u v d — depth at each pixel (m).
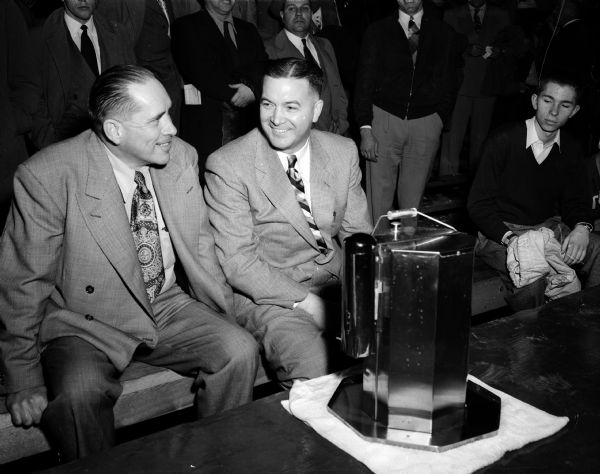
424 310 1.02
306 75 1.85
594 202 2.96
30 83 3.02
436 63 3.59
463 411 1.09
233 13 4.00
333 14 4.39
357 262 1.02
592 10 4.50
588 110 4.52
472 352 1.42
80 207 1.71
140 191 1.87
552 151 2.67
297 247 2.06
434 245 1.04
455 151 4.57
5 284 1.69
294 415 1.15
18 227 1.70
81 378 1.61
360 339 1.06
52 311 1.78
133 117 1.69
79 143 1.78
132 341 1.79
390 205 3.92
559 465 1.01
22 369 1.70
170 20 3.63
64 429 1.62
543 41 4.89
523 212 2.75
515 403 1.17
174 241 1.91
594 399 1.22
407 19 3.54
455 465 0.99
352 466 1.01
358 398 1.18
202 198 1.97
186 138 3.55
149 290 1.93
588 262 2.75
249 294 1.99
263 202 2.01
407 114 3.63
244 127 3.61
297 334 1.88
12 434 1.72
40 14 3.78
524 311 1.66
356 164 2.16
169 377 1.95
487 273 2.84
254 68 3.48
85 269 1.77
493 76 4.36
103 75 1.71
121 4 3.30
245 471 1.00
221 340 1.82
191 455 1.04
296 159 2.04
